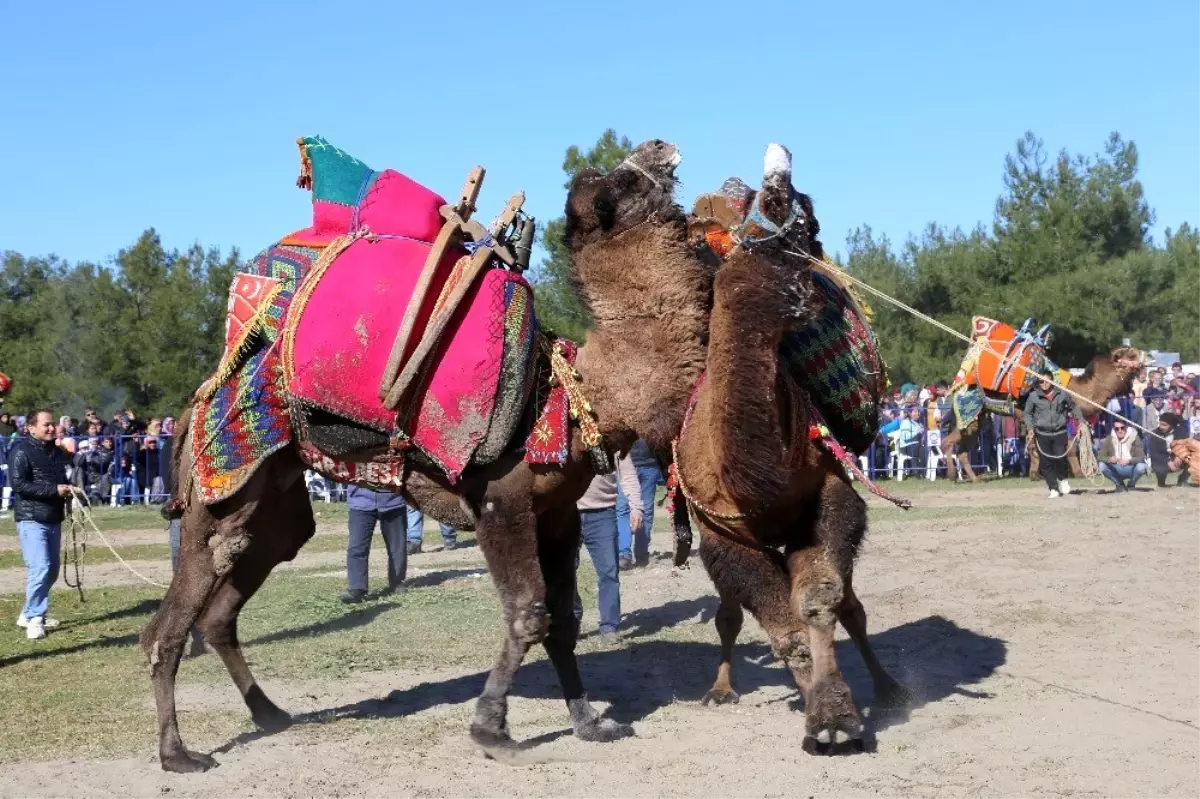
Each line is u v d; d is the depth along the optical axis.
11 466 10.64
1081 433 20.03
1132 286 34.53
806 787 5.32
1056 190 37.19
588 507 9.27
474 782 5.63
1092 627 8.68
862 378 6.27
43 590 10.61
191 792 5.59
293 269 6.41
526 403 6.07
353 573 11.80
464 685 7.81
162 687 6.07
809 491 5.95
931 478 25.33
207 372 36.53
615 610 9.32
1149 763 5.44
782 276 5.57
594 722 6.36
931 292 38.28
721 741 6.20
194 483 6.32
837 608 5.87
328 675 8.22
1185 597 9.58
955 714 6.52
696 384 6.00
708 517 6.04
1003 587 10.40
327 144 6.70
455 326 6.07
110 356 37.12
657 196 6.03
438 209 6.46
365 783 5.64
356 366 6.07
